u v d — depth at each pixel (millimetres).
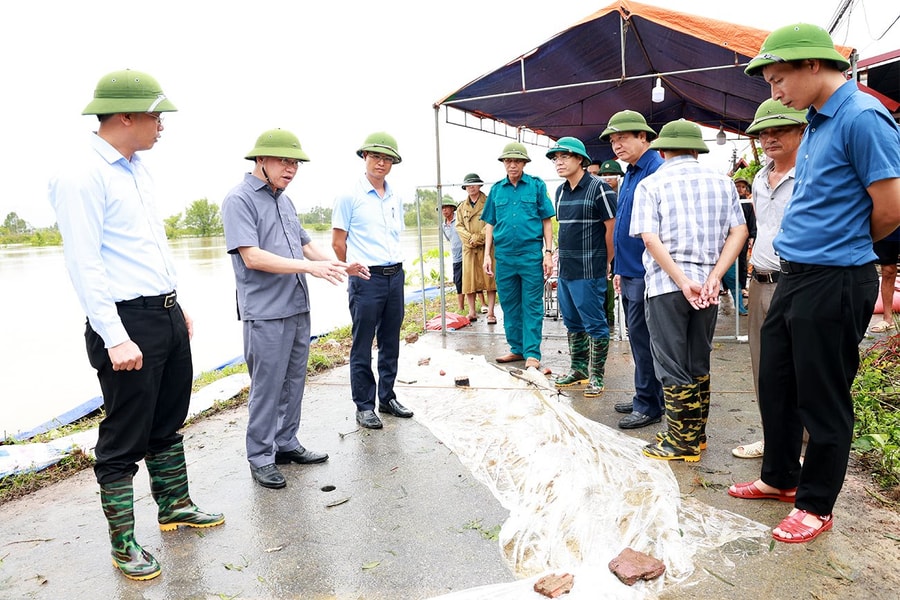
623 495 2863
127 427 2404
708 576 2229
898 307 6531
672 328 3191
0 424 4605
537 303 5430
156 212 2562
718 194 3145
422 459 3484
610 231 4387
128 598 2277
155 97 2311
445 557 2451
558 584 2127
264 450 3281
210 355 6844
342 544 2598
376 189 3973
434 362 5703
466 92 6551
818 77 2260
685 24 5289
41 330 6656
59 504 3152
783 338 2576
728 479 3059
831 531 2504
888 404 3891
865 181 2182
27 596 2312
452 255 8711
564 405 4223
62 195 2186
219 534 2734
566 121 10578
